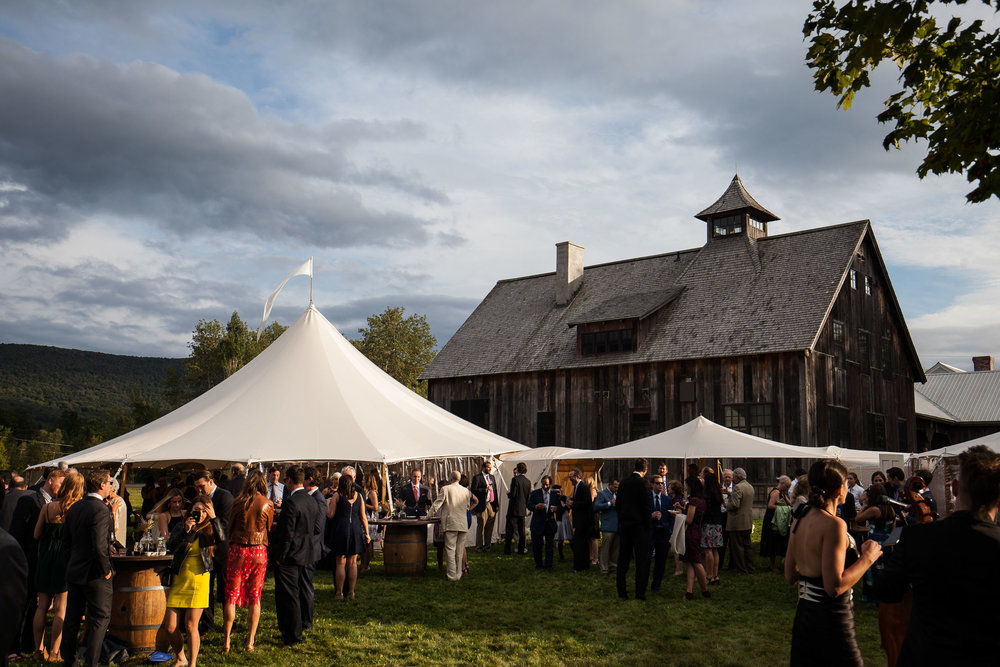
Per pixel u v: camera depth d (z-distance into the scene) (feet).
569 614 30.63
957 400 129.39
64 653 20.92
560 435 90.48
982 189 16.38
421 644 25.55
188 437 42.80
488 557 48.83
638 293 94.99
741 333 80.23
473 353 102.89
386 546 40.11
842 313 83.71
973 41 16.62
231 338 217.36
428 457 44.83
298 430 43.80
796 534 14.96
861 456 61.41
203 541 22.34
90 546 20.99
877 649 25.62
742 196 91.66
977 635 10.38
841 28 17.35
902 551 11.28
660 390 83.71
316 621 28.50
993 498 10.74
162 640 23.67
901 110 18.47
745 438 47.65
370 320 176.55
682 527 36.06
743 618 30.04
